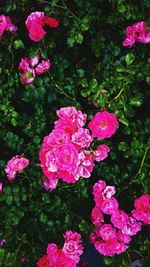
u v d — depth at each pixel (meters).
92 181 1.08
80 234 1.08
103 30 1.02
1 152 1.08
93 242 1.06
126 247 1.03
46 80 1.01
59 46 1.05
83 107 1.05
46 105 1.05
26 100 1.03
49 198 1.04
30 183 1.04
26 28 1.03
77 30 0.98
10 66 1.03
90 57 1.05
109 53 1.01
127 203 1.06
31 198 1.06
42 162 0.95
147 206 1.00
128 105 0.98
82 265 1.22
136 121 1.02
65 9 0.99
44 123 1.04
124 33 1.01
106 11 1.01
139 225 1.02
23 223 1.09
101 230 1.02
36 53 1.01
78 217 1.08
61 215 1.07
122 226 1.01
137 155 1.01
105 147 1.00
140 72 1.00
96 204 1.01
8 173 1.02
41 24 0.98
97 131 0.95
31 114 1.08
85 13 0.99
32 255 1.09
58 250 1.04
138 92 1.02
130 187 1.05
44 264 1.05
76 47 1.05
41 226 1.08
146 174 1.02
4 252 1.07
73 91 1.02
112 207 1.01
